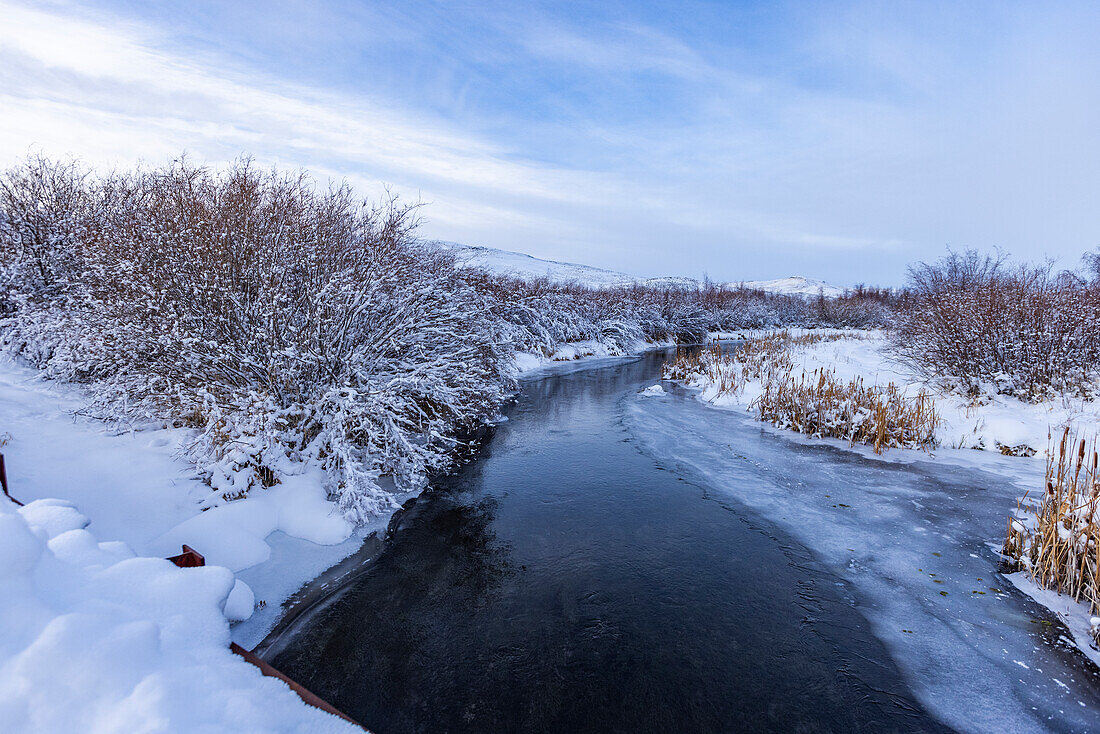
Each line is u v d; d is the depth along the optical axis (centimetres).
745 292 3816
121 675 186
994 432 813
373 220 703
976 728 299
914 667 349
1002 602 417
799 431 949
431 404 778
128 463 520
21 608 197
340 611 408
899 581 452
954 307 1034
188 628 251
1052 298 951
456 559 493
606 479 707
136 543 403
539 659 358
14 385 691
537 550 512
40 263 823
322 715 223
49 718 166
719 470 740
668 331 2869
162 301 538
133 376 576
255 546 450
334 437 564
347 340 611
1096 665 345
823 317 3778
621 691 330
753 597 432
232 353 546
